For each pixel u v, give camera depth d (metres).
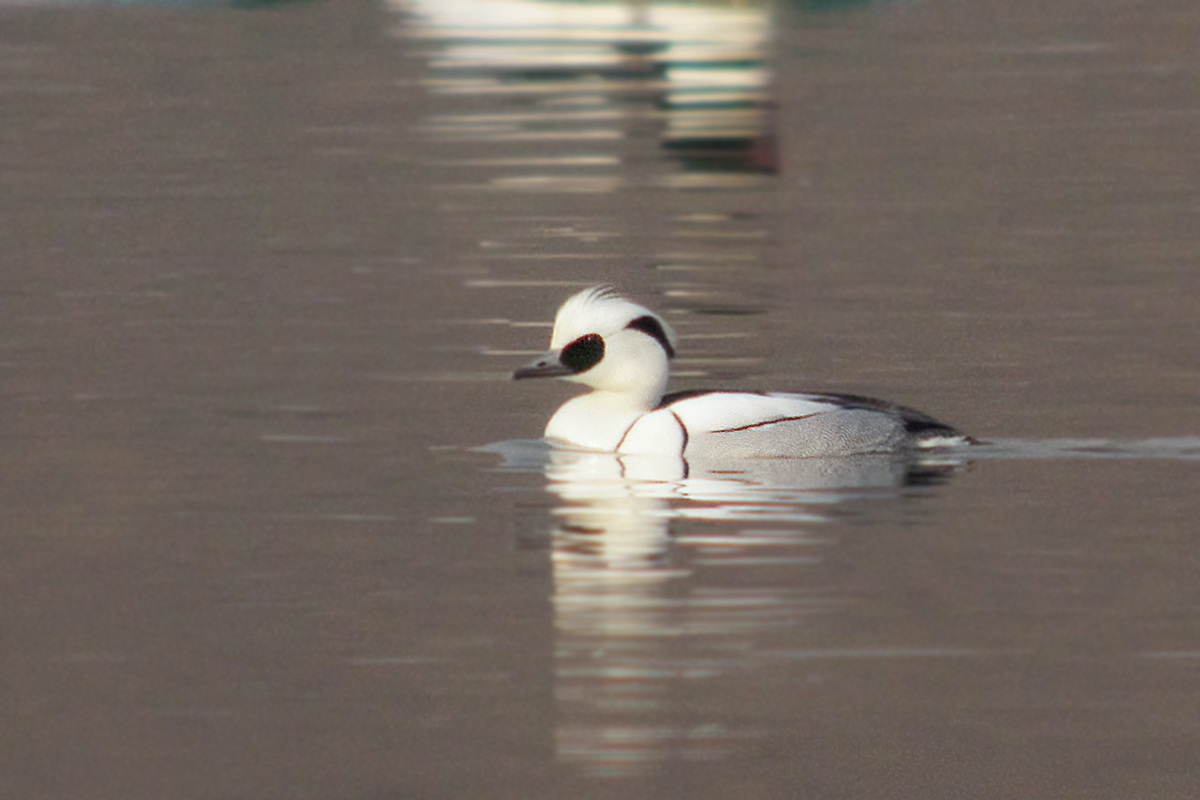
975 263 23.53
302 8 49.38
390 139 33.03
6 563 12.58
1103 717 10.12
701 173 30.11
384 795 9.27
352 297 21.64
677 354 19.09
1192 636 11.13
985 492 14.22
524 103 36.88
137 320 20.52
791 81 39.41
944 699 10.34
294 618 11.53
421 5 49.19
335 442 15.83
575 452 15.65
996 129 33.72
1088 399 17.20
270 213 26.80
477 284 22.33
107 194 28.17
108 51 43.06
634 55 42.62
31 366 18.47
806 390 17.64
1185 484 14.34
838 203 27.66
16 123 34.34
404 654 10.94
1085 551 12.65
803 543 12.92
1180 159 30.48
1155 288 22.02
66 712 10.18
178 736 9.94
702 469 15.22
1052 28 45.97
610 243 24.75
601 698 10.34
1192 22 45.94
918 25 47.06
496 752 9.70
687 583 12.09
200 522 13.51
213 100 37.16
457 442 15.95
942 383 17.88
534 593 11.92
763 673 10.66
